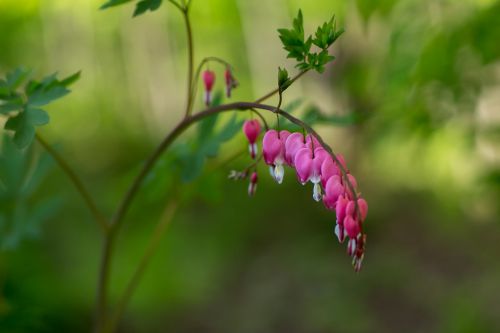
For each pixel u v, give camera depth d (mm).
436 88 4801
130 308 7945
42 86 2561
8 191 3816
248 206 11383
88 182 11891
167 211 3752
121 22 15367
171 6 13227
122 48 16359
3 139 3918
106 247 3189
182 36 13969
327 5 7406
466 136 4988
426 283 9109
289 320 8812
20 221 3812
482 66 4547
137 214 9086
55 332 6926
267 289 9422
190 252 9445
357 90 5773
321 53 2041
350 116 3482
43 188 9336
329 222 11188
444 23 4691
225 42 13664
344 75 6051
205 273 9094
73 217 8867
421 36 4879
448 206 6551
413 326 8375
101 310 3318
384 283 9289
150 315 8117
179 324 8445
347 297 9031
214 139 3410
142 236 8641
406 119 4945
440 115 4859
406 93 4863
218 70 14164
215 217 10977
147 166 2938
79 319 7375
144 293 8000
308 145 1979
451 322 6656
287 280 9625
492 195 5727
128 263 8234
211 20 9445
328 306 8836
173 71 17344
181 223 10094
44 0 9148
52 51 14734
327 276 9562
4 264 5203
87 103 15938
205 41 13586
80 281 7699
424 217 10727
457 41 4562
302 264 9922
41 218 3812
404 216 10930
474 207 9625
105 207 9094
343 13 6430
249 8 13953
